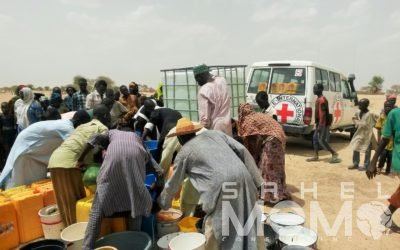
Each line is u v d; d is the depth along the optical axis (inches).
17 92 324.5
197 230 153.5
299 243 143.7
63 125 193.6
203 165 124.9
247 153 135.0
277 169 211.0
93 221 134.0
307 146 419.8
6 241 157.5
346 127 448.1
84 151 165.0
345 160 337.7
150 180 178.2
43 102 337.7
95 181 162.2
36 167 198.2
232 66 298.0
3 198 166.1
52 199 176.7
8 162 196.4
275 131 208.5
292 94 355.6
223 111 200.4
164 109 228.7
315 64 355.6
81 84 346.6
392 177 275.4
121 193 137.4
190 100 288.8
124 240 142.4
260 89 379.6
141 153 141.8
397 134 175.9
